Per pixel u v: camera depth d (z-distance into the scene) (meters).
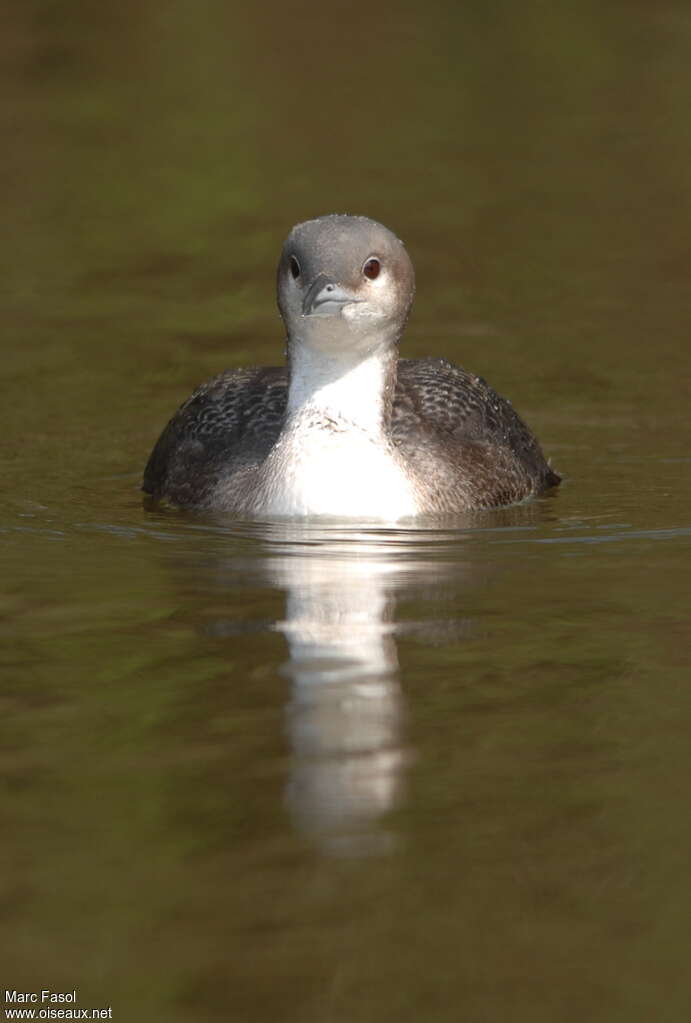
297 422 13.73
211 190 23.84
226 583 11.75
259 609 11.15
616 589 11.58
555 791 8.45
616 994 6.86
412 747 8.91
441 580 11.81
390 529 13.27
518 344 19.03
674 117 26.84
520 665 10.09
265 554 12.54
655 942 7.18
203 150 25.36
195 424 14.99
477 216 22.95
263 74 28.98
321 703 9.48
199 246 22.02
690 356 18.61
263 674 9.93
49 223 22.69
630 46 30.27
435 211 23.14
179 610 11.13
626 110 27.22
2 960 7.02
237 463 14.26
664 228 22.44
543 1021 6.68
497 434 15.09
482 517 13.77
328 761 8.76
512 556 12.47
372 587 11.64
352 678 9.88
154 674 9.94
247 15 32.00
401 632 10.66
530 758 8.82
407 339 19.17
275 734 9.06
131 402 17.38
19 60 29.19
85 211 23.11
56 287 20.70
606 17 31.89
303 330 13.55
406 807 8.26
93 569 12.17
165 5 32.38
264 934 7.23
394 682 9.80
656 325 19.48
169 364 18.42
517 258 21.55
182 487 14.41
